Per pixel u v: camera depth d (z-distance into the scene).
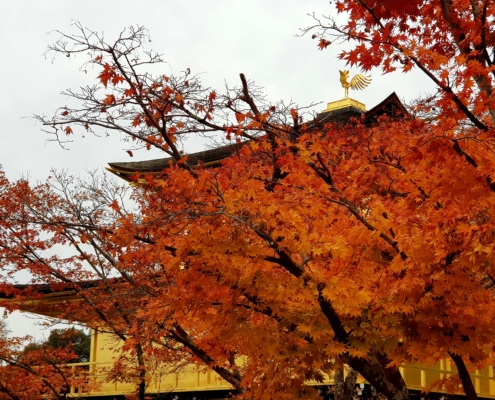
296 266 8.05
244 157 9.60
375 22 8.33
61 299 18.92
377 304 8.09
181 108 9.22
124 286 14.61
